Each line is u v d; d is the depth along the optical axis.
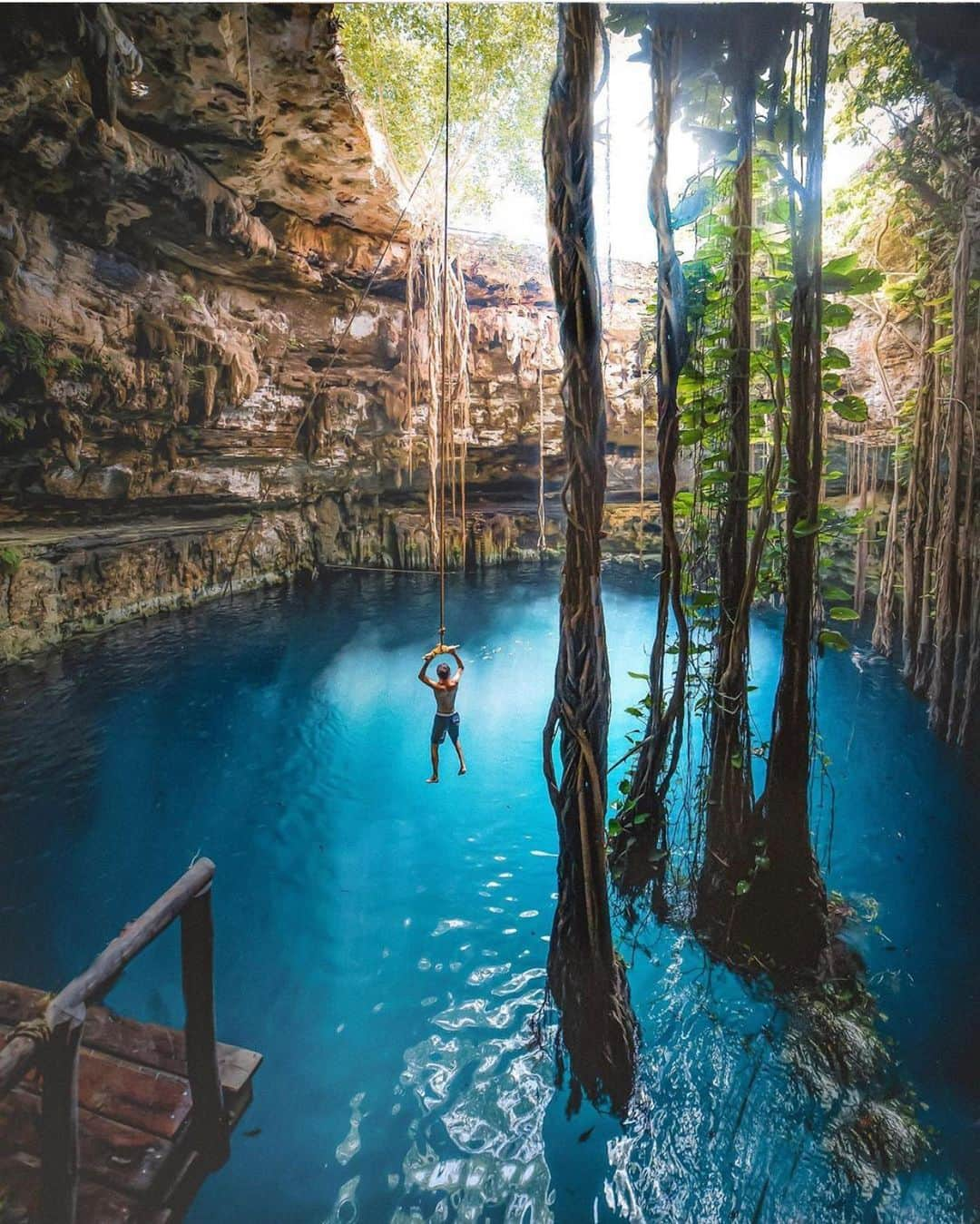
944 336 9.18
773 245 4.90
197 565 15.98
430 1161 4.30
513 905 6.85
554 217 3.29
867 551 12.29
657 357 4.61
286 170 11.49
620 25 4.17
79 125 8.70
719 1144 4.32
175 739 10.05
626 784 6.03
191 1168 3.63
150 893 6.86
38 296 10.09
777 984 5.28
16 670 11.36
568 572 3.63
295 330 15.09
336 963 6.06
